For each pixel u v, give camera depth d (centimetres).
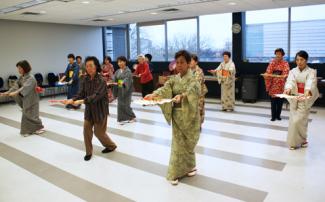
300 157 396
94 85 389
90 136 402
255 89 809
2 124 624
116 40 1176
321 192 301
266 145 446
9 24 913
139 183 330
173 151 324
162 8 742
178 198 295
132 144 464
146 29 1076
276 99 585
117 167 377
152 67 1041
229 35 895
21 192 319
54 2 623
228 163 380
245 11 835
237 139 478
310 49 782
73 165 388
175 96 309
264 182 325
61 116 684
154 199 295
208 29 933
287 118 612
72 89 767
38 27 985
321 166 365
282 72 570
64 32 1059
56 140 498
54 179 348
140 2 643
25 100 515
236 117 632
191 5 701
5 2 604
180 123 312
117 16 876
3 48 905
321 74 749
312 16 764
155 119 626
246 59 879
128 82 589
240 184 321
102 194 309
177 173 324
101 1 618
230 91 695
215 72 713
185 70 309
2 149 457
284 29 811
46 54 1013
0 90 892
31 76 513
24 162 403
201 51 960
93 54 1161
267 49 849
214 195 299
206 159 394
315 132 509
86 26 1126
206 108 742
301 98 395
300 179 331
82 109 767
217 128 545
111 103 830
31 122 528
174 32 1007
